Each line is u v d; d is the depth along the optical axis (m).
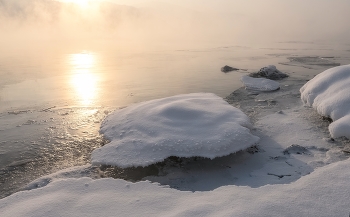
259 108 8.01
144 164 4.47
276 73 12.62
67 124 7.05
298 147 5.19
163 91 10.57
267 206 2.81
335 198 2.86
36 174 4.78
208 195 3.18
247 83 11.12
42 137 6.25
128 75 13.92
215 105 6.23
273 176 4.29
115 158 4.70
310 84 7.44
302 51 25.05
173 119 5.59
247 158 4.96
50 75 13.86
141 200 3.15
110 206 3.05
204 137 4.90
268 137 5.86
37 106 8.63
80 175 4.51
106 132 5.80
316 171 3.50
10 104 8.85
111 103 8.97
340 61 17.78
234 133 4.99
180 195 3.23
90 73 14.51
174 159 4.89
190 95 7.63
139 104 7.07
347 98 5.81
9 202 3.20
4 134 6.44
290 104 8.22
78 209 3.00
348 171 3.34
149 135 5.16
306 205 2.79
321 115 6.35
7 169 4.93
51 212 2.95
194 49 29.02
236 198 3.02
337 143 5.29
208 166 4.71
